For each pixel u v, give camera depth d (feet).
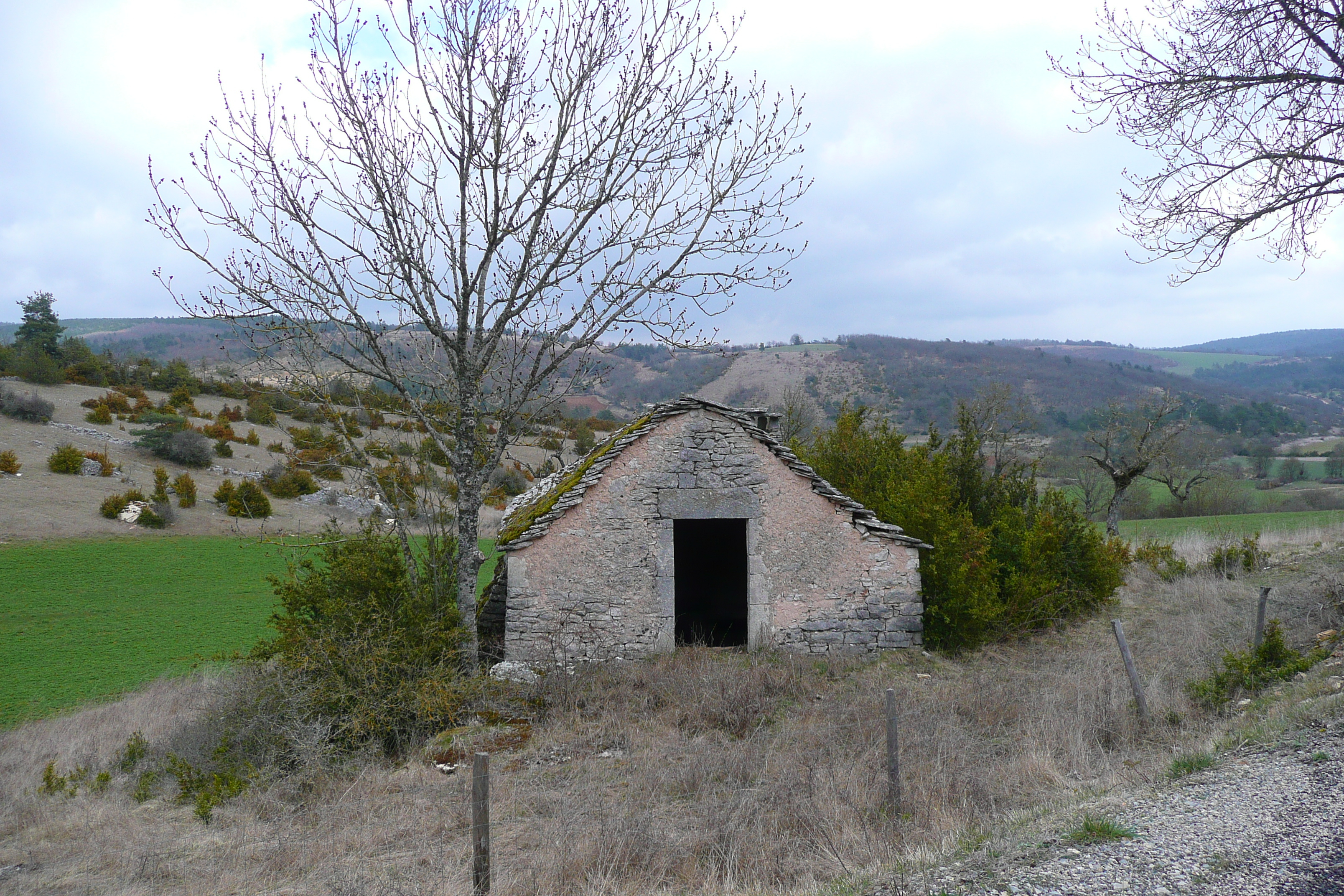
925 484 46.19
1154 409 112.37
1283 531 78.89
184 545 105.50
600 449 46.96
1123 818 17.84
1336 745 20.21
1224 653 35.19
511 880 18.84
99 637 64.39
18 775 34.78
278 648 34.14
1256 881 14.19
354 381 37.27
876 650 40.88
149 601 77.51
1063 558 49.75
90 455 133.90
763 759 26.73
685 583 59.16
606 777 26.68
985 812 21.17
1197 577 57.16
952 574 42.01
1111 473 104.01
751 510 40.81
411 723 32.40
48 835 27.40
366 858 21.43
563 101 33.71
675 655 39.55
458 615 35.27
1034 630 45.96
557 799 24.73
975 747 26.73
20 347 186.09
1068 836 17.19
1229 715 26.63
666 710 32.91
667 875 19.39
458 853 21.27
